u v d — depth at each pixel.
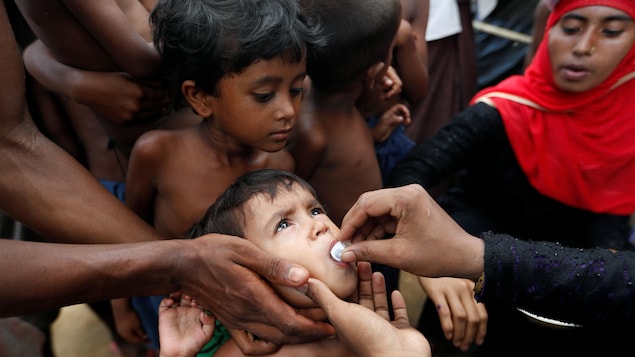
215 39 1.08
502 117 1.64
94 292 1.01
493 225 1.72
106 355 2.16
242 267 1.02
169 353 1.11
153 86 1.32
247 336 1.14
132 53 1.22
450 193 1.88
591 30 1.46
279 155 1.37
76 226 1.11
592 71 1.49
